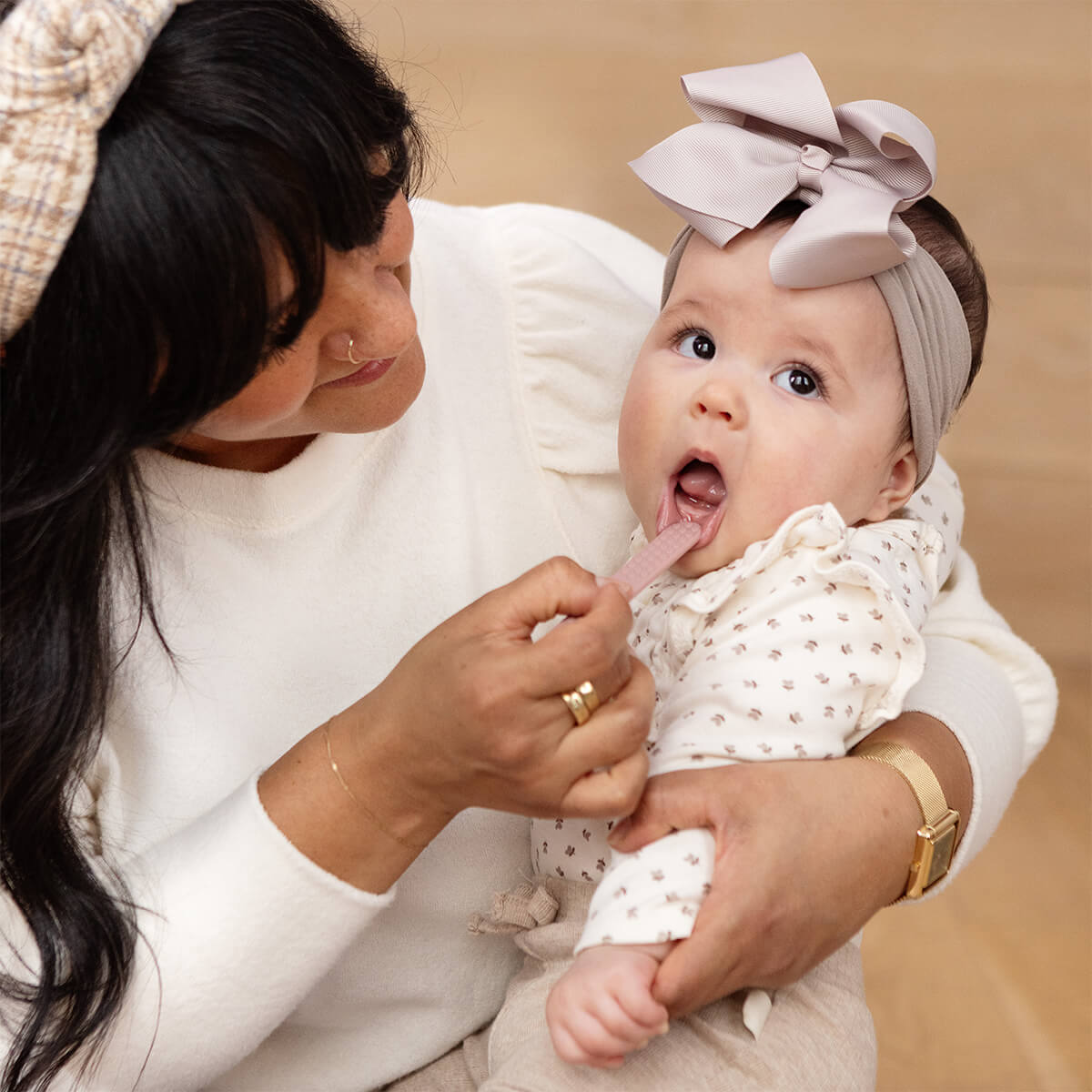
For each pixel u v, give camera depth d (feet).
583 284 3.48
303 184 2.05
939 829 2.73
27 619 2.42
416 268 3.31
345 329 2.32
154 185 1.98
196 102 1.98
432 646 2.40
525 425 3.39
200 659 2.89
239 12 2.06
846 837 2.61
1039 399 8.36
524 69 9.85
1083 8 9.71
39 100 1.95
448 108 9.37
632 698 2.38
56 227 1.97
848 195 2.94
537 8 10.05
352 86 2.18
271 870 2.51
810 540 2.89
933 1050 5.68
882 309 3.04
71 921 2.51
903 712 3.01
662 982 2.45
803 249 2.91
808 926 2.56
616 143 9.36
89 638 2.49
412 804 2.50
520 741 2.28
